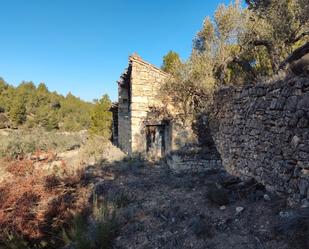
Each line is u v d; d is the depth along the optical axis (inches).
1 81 2642.7
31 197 307.3
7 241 260.1
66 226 284.0
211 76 445.4
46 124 1865.2
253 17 450.3
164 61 938.7
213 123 377.4
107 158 513.3
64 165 418.9
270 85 219.1
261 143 226.8
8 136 715.4
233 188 241.8
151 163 482.0
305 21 341.1
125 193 307.7
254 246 160.6
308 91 169.2
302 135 171.8
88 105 2837.1
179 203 255.4
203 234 189.6
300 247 142.6
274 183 205.8
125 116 609.9
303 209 162.7
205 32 478.0
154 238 205.9
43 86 3142.2
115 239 218.5
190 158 399.9
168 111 494.9
